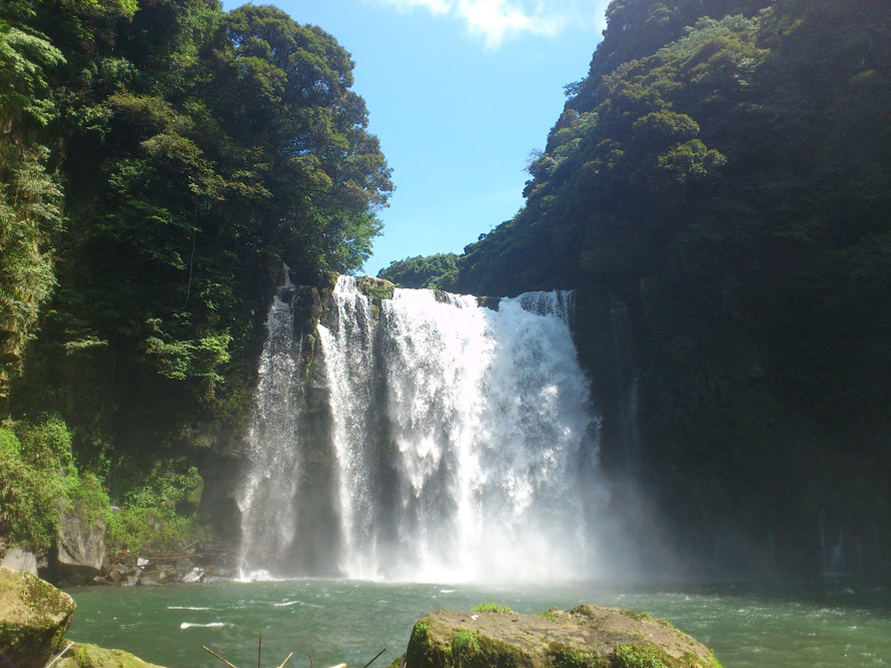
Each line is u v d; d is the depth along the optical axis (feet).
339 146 122.52
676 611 60.75
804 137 110.01
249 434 94.79
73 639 44.75
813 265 102.06
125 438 85.87
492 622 26.50
